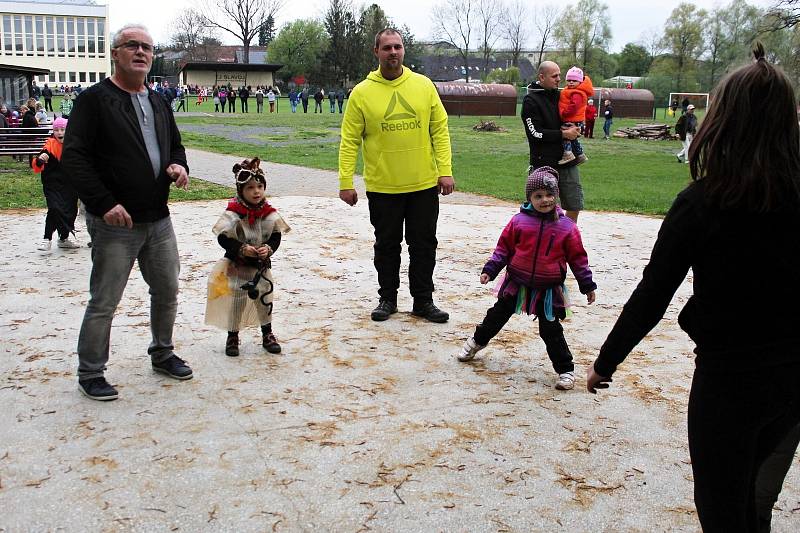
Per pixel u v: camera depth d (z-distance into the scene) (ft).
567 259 16.17
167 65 380.78
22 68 103.60
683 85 250.78
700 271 7.92
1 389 15.42
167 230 15.57
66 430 13.61
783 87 7.52
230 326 17.46
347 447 13.23
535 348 18.79
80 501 11.28
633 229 36.55
